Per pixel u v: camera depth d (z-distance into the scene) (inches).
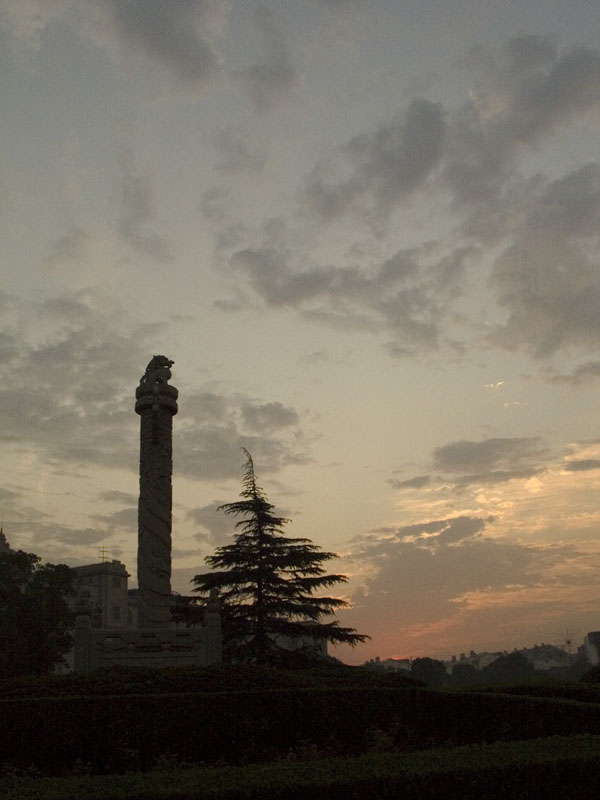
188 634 1021.2
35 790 372.2
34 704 628.7
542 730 606.2
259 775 390.0
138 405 1184.2
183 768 601.0
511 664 3225.9
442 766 397.1
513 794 393.1
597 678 1044.5
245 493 1486.2
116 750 624.7
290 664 1363.2
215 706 661.3
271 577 1401.3
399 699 728.3
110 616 3503.9
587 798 402.0
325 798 373.1
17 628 2047.2
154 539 1125.1
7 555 2122.3
